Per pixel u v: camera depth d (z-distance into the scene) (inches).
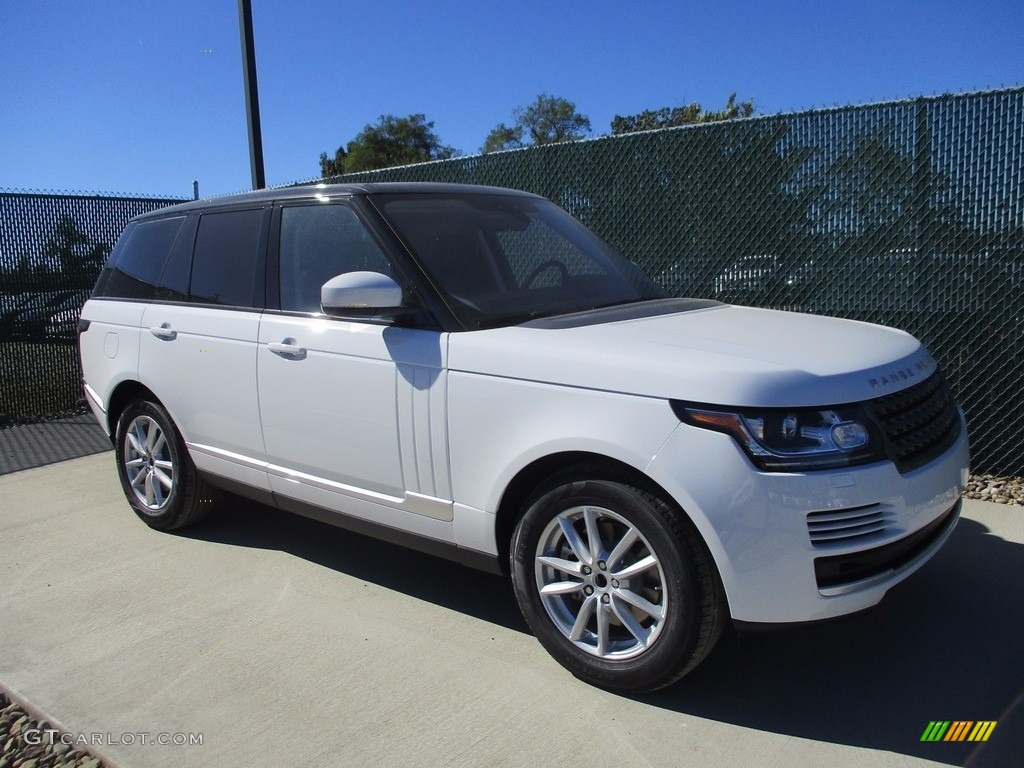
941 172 203.9
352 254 150.2
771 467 103.7
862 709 115.7
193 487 188.9
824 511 103.7
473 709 119.4
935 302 208.8
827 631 137.6
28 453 284.8
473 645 138.6
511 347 124.6
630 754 107.7
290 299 159.5
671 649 111.3
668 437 108.1
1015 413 202.7
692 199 244.5
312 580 168.2
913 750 106.5
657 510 109.9
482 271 147.4
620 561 116.7
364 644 140.3
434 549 139.6
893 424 112.0
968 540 171.6
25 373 345.4
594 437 113.5
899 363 121.0
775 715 115.0
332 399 147.9
